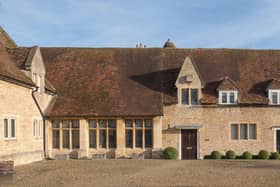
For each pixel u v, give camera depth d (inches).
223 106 1168.8
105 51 1315.2
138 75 1238.9
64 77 1230.9
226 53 1317.7
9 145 871.7
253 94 1187.3
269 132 1170.0
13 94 903.7
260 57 1306.6
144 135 1136.2
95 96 1171.3
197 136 1163.9
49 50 1320.1
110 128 1137.4
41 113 1099.3
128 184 635.5
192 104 1170.6
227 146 1164.5
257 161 1043.9
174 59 1291.8
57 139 1133.1
